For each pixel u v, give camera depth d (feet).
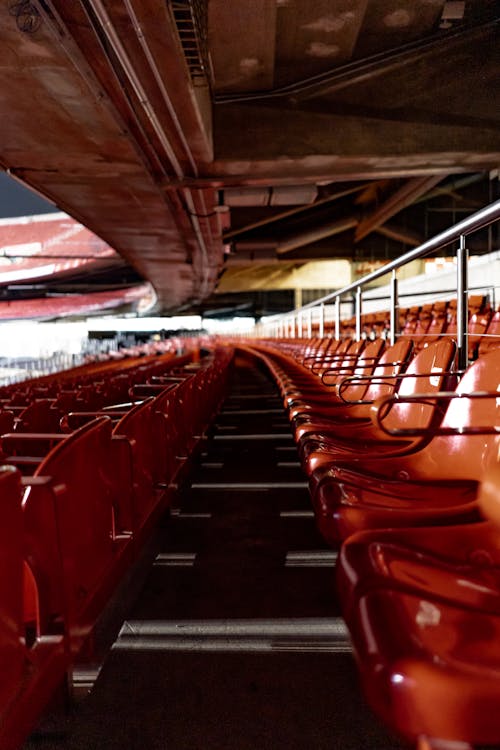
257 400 30.40
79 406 13.37
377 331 32.91
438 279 40.81
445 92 30.81
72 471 5.12
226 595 7.36
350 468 6.05
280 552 8.79
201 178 35.27
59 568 4.75
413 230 67.36
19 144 29.30
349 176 34.81
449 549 4.14
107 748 4.64
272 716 5.00
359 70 29.71
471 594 3.58
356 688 5.36
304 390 13.47
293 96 31.42
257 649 6.06
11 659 3.87
